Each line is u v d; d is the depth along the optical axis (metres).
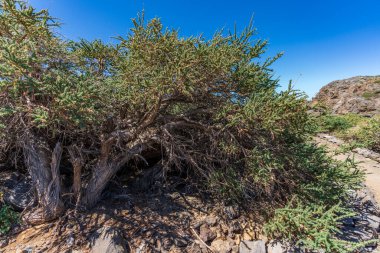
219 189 4.68
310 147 4.94
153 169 5.34
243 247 3.74
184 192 5.08
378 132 11.92
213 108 4.76
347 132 13.88
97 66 4.77
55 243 3.46
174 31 4.08
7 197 4.11
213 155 4.87
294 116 3.83
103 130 4.50
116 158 4.49
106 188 4.86
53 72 3.57
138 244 3.60
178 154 5.09
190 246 3.68
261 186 4.68
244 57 4.40
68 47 4.11
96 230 3.68
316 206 3.91
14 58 2.71
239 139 4.76
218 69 3.96
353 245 3.29
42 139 4.34
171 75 3.69
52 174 3.95
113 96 4.13
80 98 2.92
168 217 4.25
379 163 9.79
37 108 3.24
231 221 4.27
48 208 3.84
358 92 29.41
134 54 4.16
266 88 4.60
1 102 3.47
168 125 4.82
